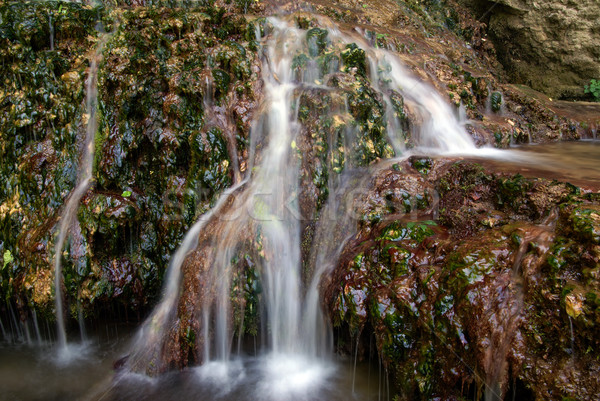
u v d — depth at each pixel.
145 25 4.73
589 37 7.32
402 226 3.27
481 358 2.44
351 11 6.85
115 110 4.47
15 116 4.69
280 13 6.23
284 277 3.69
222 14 5.34
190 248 3.98
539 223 2.92
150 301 4.21
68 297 4.00
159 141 4.25
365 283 3.08
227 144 4.28
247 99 4.48
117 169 4.34
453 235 3.16
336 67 4.80
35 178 4.48
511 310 2.47
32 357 4.09
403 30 7.04
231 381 3.54
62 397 3.55
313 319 3.55
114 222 3.97
